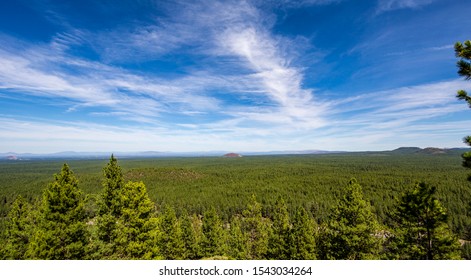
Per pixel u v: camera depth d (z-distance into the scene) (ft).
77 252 55.62
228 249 122.62
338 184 408.05
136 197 62.75
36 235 53.93
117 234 61.67
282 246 91.71
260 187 426.92
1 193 353.72
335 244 73.31
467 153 32.50
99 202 63.98
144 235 61.72
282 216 98.43
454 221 196.54
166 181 508.53
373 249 67.62
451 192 290.76
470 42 32.45
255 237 120.67
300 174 582.35
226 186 454.81
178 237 109.19
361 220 67.46
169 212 110.83
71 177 58.85
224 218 263.70
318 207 270.46
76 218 57.77
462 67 32.89
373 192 329.11
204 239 118.73
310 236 85.10
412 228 58.29
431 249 56.49
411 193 59.82
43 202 59.52
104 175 66.95
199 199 339.57
